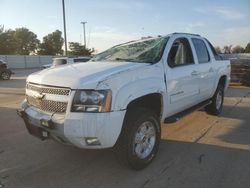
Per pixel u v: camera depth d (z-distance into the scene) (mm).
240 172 4457
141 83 4445
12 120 7707
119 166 4680
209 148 5449
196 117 7641
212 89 7094
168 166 4680
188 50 6035
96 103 3947
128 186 4078
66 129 3979
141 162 4500
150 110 4672
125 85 4203
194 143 5719
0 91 14234
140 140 4504
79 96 3979
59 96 4133
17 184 4176
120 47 5945
